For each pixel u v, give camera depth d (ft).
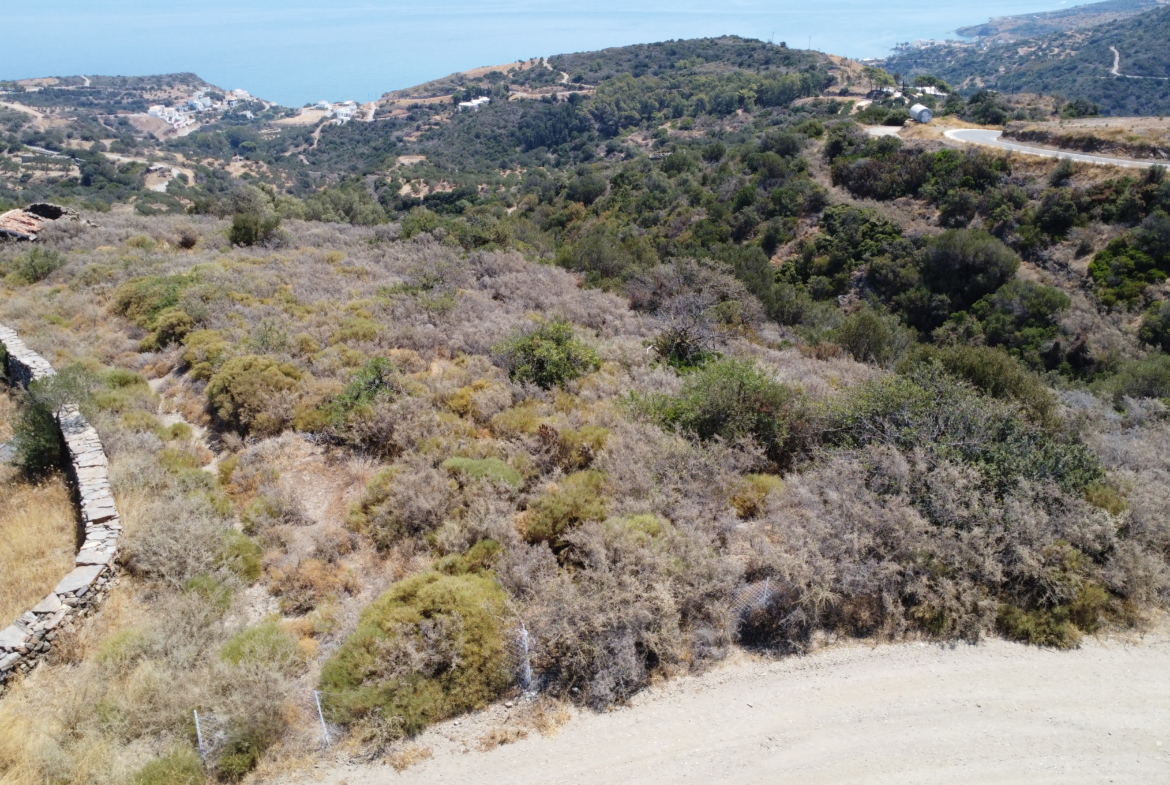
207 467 34.76
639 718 19.20
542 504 27.07
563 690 20.21
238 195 103.81
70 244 77.10
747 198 155.22
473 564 24.67
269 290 57.98
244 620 23.58
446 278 64.85
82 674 20.63
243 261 69.10
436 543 26.35
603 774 17.33
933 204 136.05
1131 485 27.02
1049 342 94.43
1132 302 97.76
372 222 133.69
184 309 51.93
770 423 34.60
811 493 27.48
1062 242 114.93
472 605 21.40
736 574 23.61
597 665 20.31
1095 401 47.32
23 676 20.70
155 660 20.97
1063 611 22.06
